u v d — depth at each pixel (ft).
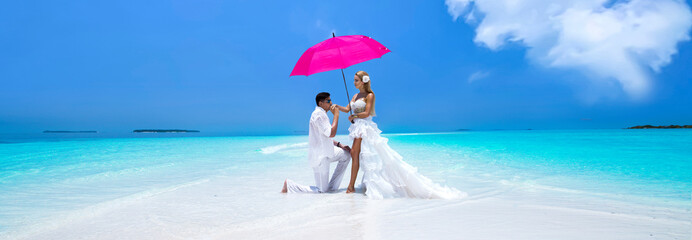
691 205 11.43
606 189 14.42
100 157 29.91
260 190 15.28
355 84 15.10
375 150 14.28
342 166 15.70
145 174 20.08
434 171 20.74
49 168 22.26
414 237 8.39
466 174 19.36
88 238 8.63
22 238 8.64
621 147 40.88
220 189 15.40
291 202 12.79
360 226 9.49
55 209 11.55
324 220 10.19
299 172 21.12
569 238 8.14
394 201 12.93
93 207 11.80
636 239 8.03
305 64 14.37
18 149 38.58
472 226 9.27
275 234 8.86
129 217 10.59
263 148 44.27
